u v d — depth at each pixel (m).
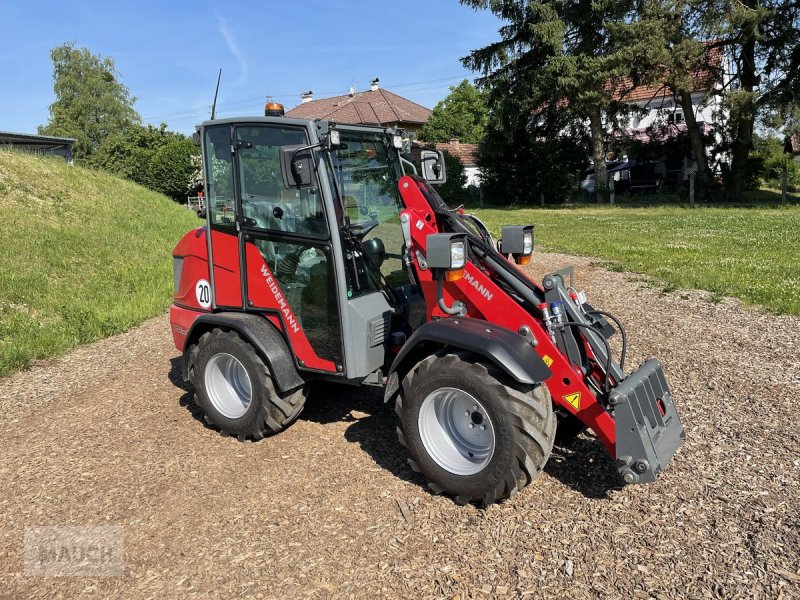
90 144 66.81
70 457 4.87
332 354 4.60
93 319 8.99
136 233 14.75
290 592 3.17
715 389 5.50
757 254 12.34
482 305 4.11
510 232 4.29
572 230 19.50
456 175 38.34
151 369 7.09
